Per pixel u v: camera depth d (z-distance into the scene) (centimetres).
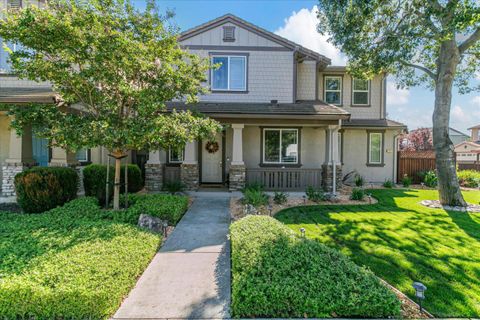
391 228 593
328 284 291
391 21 916
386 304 273
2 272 297
